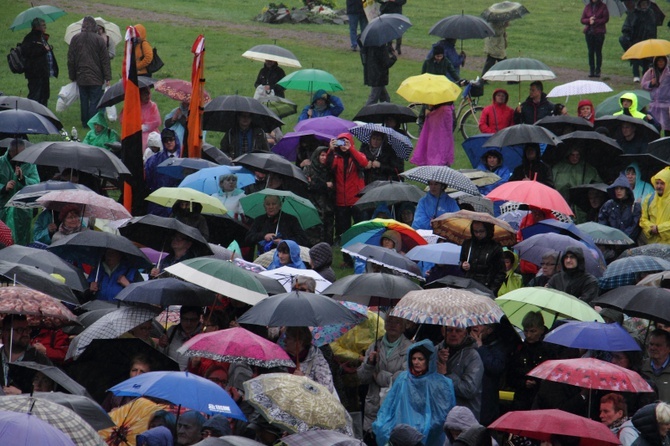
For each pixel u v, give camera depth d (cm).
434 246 4378
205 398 2823
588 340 3422
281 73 7475
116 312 3488
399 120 6356
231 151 6025
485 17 9050
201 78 5816
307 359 3375
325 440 2597
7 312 3114
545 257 4341
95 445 2278
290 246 4194
